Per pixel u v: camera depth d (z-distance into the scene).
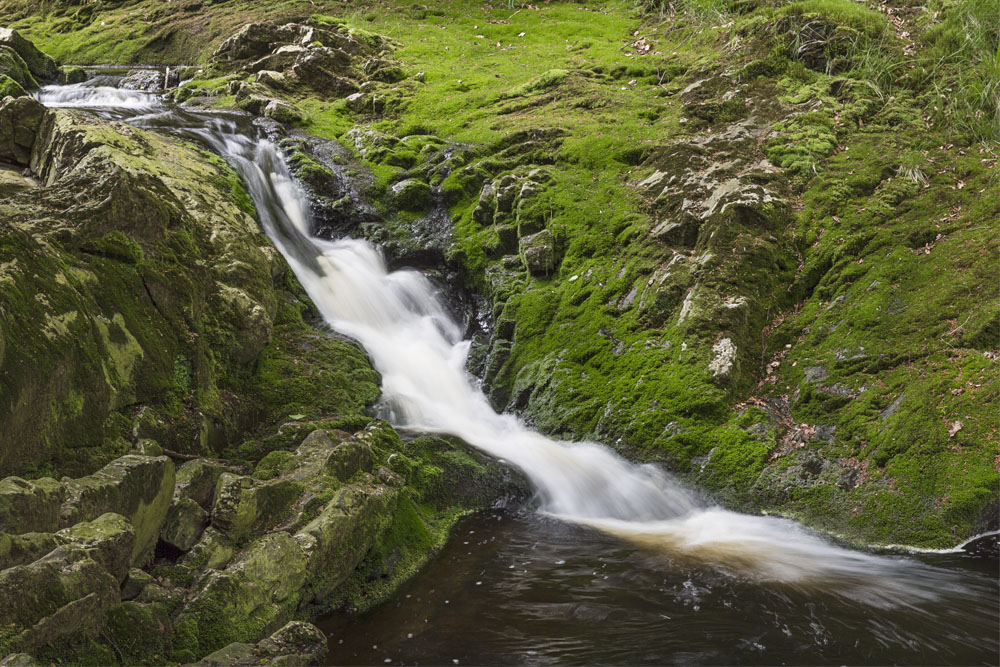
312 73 12.57
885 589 5.30
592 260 8.74
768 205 8.39
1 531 3.72
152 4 17.05
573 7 15.41
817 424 6.85
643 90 11.52
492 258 9.31
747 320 7.66
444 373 8.45
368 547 5.39
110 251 5.95
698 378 7.27
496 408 8.19
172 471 4.80
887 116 9.72
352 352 7.83
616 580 5.46
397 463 6.32
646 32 13.55
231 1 16.48
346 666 4.43
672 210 8.81
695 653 4.55
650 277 8.22
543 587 5.38
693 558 5.80
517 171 9.95
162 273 6.32
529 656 4.53
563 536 6.26
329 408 7.16
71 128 7.60
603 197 9.32
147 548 4.65
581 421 7.55
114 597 3.91
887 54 10.66
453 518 6.47
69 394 5.01
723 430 6.95
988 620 4.90
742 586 5.36
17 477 4.04
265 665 4.11
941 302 7.14
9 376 4.46
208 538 4.75
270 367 7.24
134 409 5.71
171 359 6.14
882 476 6.28
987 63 9.70
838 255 7.96
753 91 10.54
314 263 8.98
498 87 12.15
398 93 12.22
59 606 3.58
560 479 7.03
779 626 4.84
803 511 6.31
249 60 13.48
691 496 6.73
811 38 10.95
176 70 14.05
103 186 6.23
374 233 9.65
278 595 4.62
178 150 8.78
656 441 7.08
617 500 6.79
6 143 7.84
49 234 5.60
